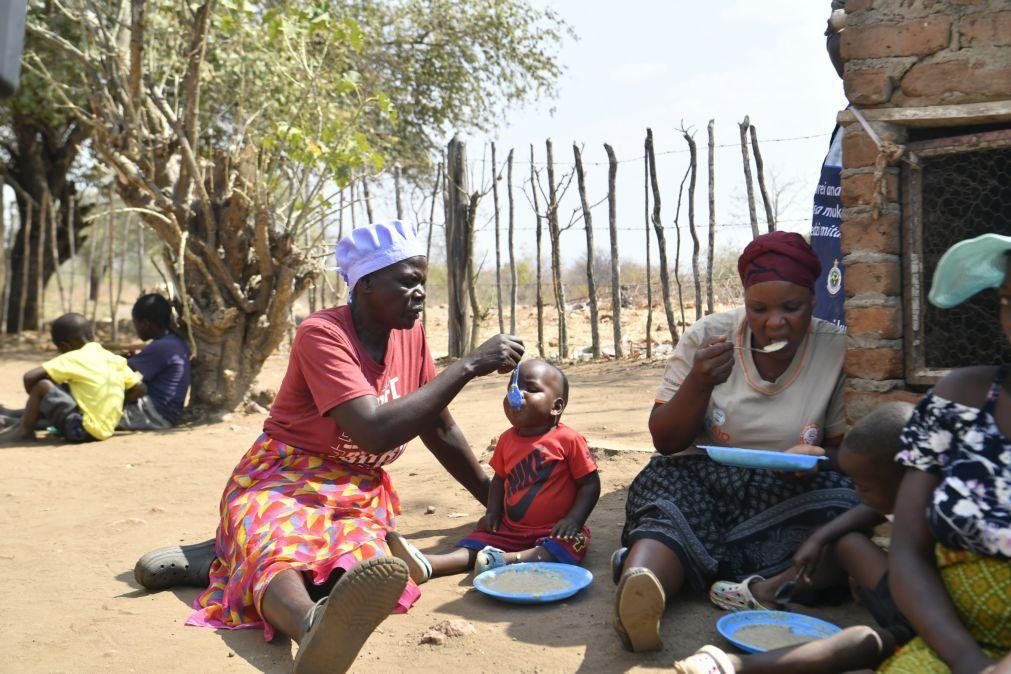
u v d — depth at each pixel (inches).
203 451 264.8
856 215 131.5
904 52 128.8
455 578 143.6
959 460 84.8
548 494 148.3
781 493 124.3
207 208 311.4
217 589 129.6
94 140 301.6
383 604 96.7
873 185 129.7
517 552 147.4
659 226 397.7
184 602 133.8
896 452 96.7
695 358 123.2
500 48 665.0
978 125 129.3
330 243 359.9
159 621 125.2
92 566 154.4
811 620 110.8
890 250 129.3
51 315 700.0
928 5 127.2
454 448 155.9
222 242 318.7
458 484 207.6
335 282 507.5
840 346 132.3
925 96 127.8
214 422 319.6
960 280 86.4
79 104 481.1
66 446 277.6
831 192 167.3
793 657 90.4
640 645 108.1
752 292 125.0
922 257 128.6
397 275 130.3
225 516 130.7
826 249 167.9
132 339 598.9
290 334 573.9
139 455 261.0
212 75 400.5
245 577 119.8
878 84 130.2
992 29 123.4
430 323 657.6
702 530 123.6
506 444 153.3
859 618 119.6
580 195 423.5
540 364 152.1
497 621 122.7
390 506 142.3
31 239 613.9
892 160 127.7
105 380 287.0
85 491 216.1
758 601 120.4
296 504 125.6
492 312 629.9
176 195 311.7
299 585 112.3
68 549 165.3
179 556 140.8
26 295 614.5
